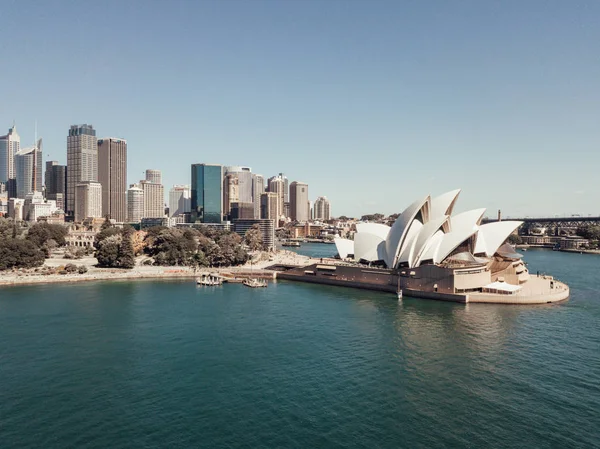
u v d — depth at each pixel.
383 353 87.62
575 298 143.75
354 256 188.00
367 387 71.12
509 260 163.25
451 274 142.75
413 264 156.00
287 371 78.25
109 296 149.50
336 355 86.56
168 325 109.75
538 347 90.69
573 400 66.06
